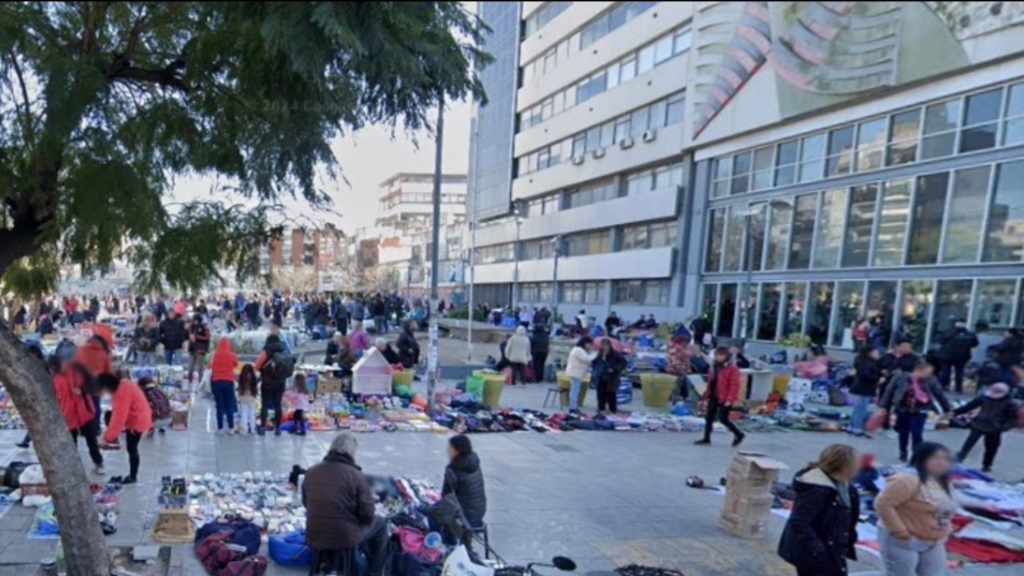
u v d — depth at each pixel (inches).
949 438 458.6
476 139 2030.0
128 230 125.1
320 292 1679.4
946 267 497.4
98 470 295.0
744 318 777.6
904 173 424.5
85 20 114.5
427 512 226.4
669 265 1112.2
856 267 569.6
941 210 430.6
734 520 260.8
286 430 404.8
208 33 118.3
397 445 385.4
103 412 369.4
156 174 135.8
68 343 293.3
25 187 132.5
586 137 1368.1
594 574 216.7
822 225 569.0
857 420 478.0
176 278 132.3
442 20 127.7
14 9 103.8
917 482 173.9
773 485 322.3
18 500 251.0
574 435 448.8
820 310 648.4
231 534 215.0
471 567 182.4
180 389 512.4
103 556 179.6
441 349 917.2
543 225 1627.7
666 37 920.9
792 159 513.7
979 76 313.9
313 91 120.0
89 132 118.3
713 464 379.6
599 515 277.7
